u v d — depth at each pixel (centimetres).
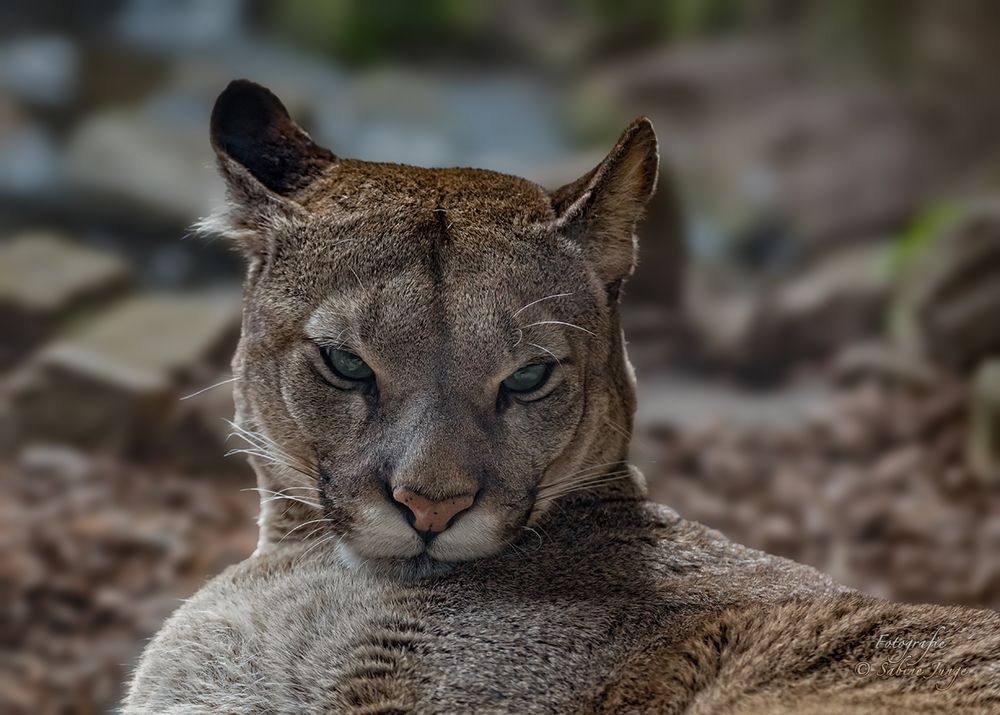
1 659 1803
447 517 1026
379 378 1041
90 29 5691
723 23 5741
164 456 2509
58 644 1852
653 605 1034
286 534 1161
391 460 1025
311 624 1052
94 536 2144
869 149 4494
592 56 5897
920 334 2989
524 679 988
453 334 1034
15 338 2942
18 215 3831
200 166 3900
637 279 3284
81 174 3866
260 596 1098
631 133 1099
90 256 3147
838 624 989
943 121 4550
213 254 3662
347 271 1057
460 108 5322
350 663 1014
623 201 1122
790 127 4681
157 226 3756
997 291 2895
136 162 3866
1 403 2558
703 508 2338
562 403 1078
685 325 3275
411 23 6128
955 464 2498
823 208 4284
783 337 3209
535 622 1015
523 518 1076
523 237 1078
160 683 1087
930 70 4738
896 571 2098
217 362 2802
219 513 2278
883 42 4984
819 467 2558
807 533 2255
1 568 2019
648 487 1227
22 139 4341
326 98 5266
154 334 2805
